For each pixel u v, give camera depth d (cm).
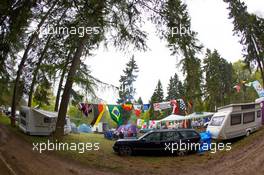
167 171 1277
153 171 1282
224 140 1855
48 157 1362
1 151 1186
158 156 1680
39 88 2350
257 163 1069
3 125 2253
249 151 1351
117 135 2697
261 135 1638
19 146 1477
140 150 1680
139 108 2436
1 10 894
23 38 1370
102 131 3594
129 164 1424
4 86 2509
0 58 1040
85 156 1538
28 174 952
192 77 2508
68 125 2427
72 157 1480
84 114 2272
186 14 1005
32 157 1251
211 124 1862
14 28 966
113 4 962
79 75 1911
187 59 1239
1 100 3038
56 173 1062
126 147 1688
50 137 2061
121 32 1162
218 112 1903
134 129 2777
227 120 1780
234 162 1221
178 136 1700
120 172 1255
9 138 1666
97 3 870
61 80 2025
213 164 1303
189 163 1430
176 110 2753
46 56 1620
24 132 2094
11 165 991
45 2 923
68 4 891
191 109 2844
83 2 877
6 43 1007
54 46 1395
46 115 2092
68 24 1047
